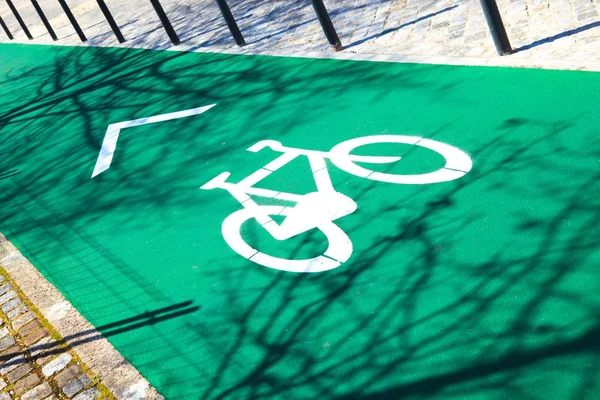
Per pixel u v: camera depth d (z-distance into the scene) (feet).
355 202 18.47
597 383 11.36
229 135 25.30
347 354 13.80
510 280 14.06
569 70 20.67
